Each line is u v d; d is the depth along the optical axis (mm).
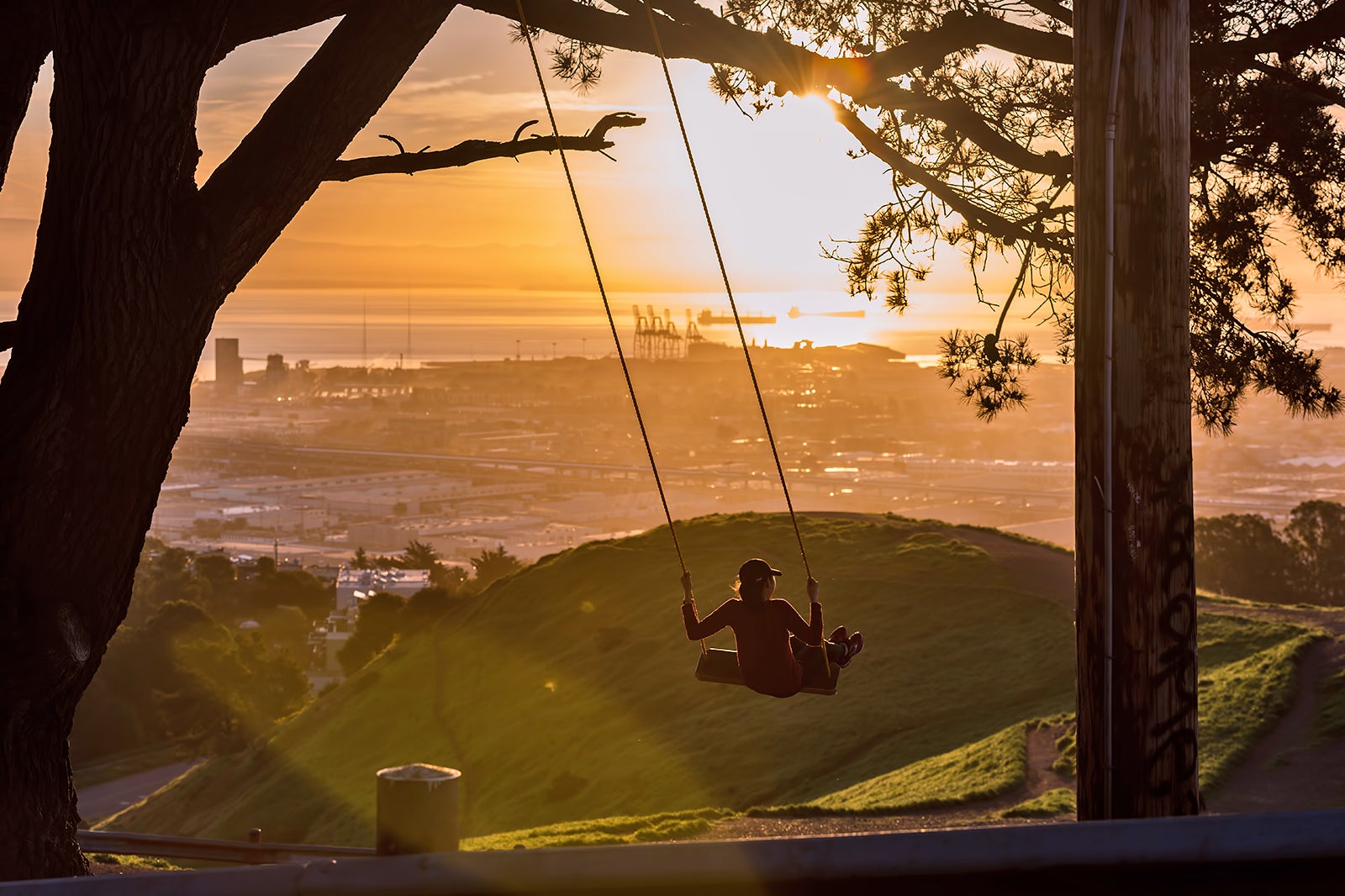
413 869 2627
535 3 6312
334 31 5352
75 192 4930
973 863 2750
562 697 50531
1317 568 83250
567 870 2668
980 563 49812
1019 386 8992
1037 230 8477
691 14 6750
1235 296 9188
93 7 4758
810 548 56781
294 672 88250
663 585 58156
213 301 5211
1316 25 7461
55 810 5613
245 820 48875
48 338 5070
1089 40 4570
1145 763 4527
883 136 9008
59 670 5121
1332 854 2742
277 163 5238
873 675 41438
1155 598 4531
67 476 5000
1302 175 8672
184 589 127562
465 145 6617
